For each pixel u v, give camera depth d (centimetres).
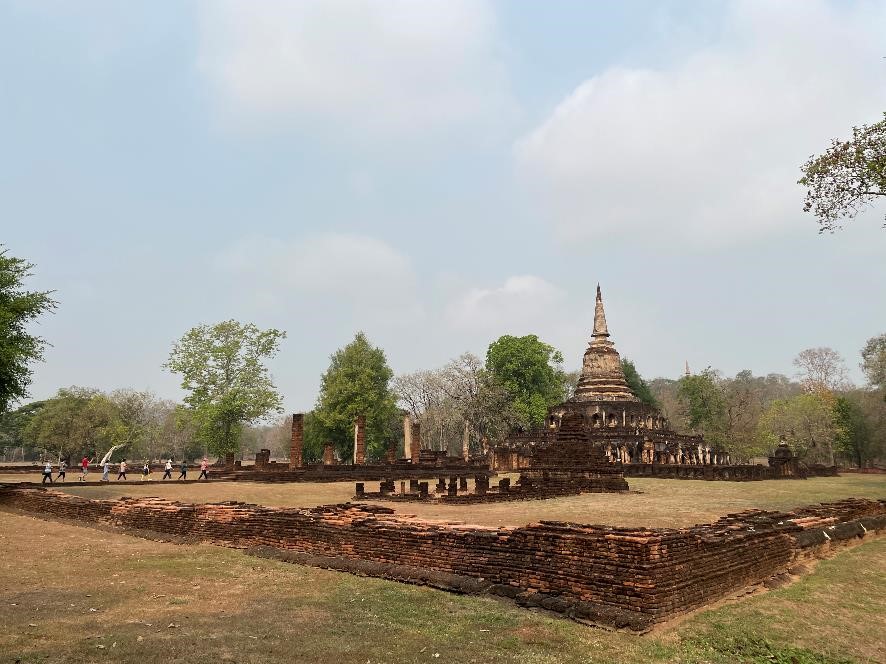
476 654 771
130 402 7344
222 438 5847
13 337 2628
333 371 7844
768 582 1216
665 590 934
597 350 6950
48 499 2156
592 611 923
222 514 1591
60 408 6812
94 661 694
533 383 8262
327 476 4178
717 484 4088
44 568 1220
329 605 980
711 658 816
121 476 4228
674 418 9556
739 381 13400
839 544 1631
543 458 3838
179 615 899
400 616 925
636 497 3023
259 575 1198
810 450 7538
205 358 5769
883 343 6681
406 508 2403
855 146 2559
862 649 912
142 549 1474
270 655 734
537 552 1045
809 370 9119
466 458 6238
